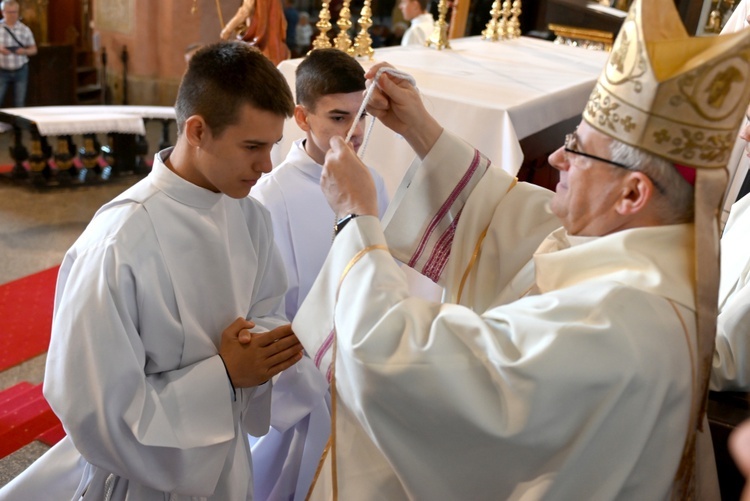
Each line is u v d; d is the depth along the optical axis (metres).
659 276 1.28
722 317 1.67
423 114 1.81
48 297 4.34
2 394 3.26
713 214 1.25
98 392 1.50
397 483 1.43
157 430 1.55
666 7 1.29
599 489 1.22
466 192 1.84
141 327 1.60
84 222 5.76
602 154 1.32
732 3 4.96
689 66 1.19
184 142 1.62
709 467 1.50
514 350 1.24
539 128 2.87
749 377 1.63
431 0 6.78
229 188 1.62
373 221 1.45
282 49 3.38
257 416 1.95
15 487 1.83
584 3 6.44
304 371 2.10
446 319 1.30
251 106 1.52
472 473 1.29
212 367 1.65
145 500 1.71
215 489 1.78
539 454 1.23
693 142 1.22
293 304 2.32
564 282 1.37
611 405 1.19
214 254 1.68
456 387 1.24
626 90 1.27
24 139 7.84
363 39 3.40
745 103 1.22
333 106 2.15
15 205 5.95
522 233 1.77
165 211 1.61
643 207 1.31
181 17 8.70
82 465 1.87
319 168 2.31
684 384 1.26
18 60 7.63
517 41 4.72
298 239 2.28
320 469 1.58
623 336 1.20
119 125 6.45
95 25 9.11
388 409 1.30
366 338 1.31
